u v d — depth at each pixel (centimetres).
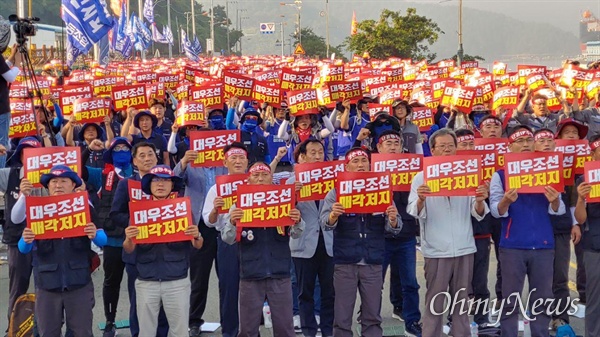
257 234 831
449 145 865
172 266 808
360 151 873
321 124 1449
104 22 2114
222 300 916
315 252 923
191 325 970
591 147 931
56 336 799
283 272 834
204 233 955
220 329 991
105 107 1354
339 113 1492
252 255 830
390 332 962
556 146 972
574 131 1007
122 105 1525
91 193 985
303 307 931
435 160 844
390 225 852
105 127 1448
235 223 821
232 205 865
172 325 816
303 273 925
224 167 1022
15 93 1468
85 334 802
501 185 888
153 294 807
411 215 895
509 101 1620
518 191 856
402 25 6762
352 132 1456
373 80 2236
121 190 873
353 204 846
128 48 4134
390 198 846
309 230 918
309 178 889
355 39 6800
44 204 776
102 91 1933
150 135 1186
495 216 877
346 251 859
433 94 1788
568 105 1452
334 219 852
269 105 1443
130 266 896
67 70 2723
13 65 913
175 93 2186
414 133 1260
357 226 862
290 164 1244
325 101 1488
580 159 973
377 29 6706
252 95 1532
